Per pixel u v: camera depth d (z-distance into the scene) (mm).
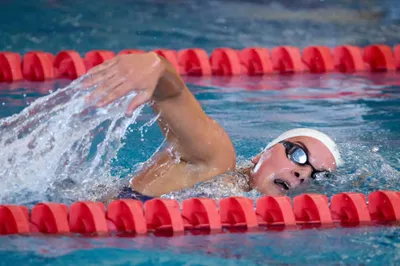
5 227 9195
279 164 10805
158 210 9664
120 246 8867
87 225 9305
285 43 24750
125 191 10539
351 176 11508
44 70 18406
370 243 9203
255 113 15984
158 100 9336
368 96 17547
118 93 8195
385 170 12055
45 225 9305
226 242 9156
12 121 10914
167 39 24812
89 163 11453
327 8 31359
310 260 8609
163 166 10516
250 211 9781
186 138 9844
